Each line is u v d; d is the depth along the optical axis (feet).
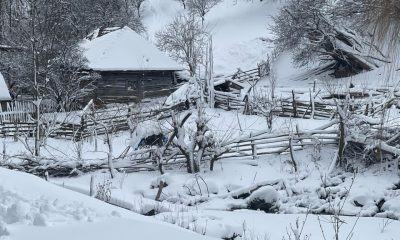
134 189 48.47
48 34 77.25
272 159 53.57
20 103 91.61
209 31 185.06
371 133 51.19
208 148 53.36
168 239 14.40
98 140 73.00
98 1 184.65
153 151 52.54
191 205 45.24
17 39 94.17
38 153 54.95
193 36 152.97
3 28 94.63
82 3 161.68
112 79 117.60
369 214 42.16
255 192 44.57
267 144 56.75
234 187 47.96
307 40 133.18
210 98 93.86
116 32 125.80
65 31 101.86
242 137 53.93
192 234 15.33
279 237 30.91
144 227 15.34
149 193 47.06
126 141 70.49
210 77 95.96
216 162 53.78
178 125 52.19
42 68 88.74
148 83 121.39
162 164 51.93
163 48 155.63
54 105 95.09
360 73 115.34
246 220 36.73
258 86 128.36
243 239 28.55
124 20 189.98
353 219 39.75
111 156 52.16
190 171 51.75
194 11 214.28
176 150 53.88
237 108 91.40
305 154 53.67
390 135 51.39
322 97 88.02
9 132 78.64
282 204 44.80
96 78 111.75
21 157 52.70
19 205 15.97
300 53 135.85
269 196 44.37
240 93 101.81
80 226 15.12
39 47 75.25
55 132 74.54
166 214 32.27
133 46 122.72
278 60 158.61
